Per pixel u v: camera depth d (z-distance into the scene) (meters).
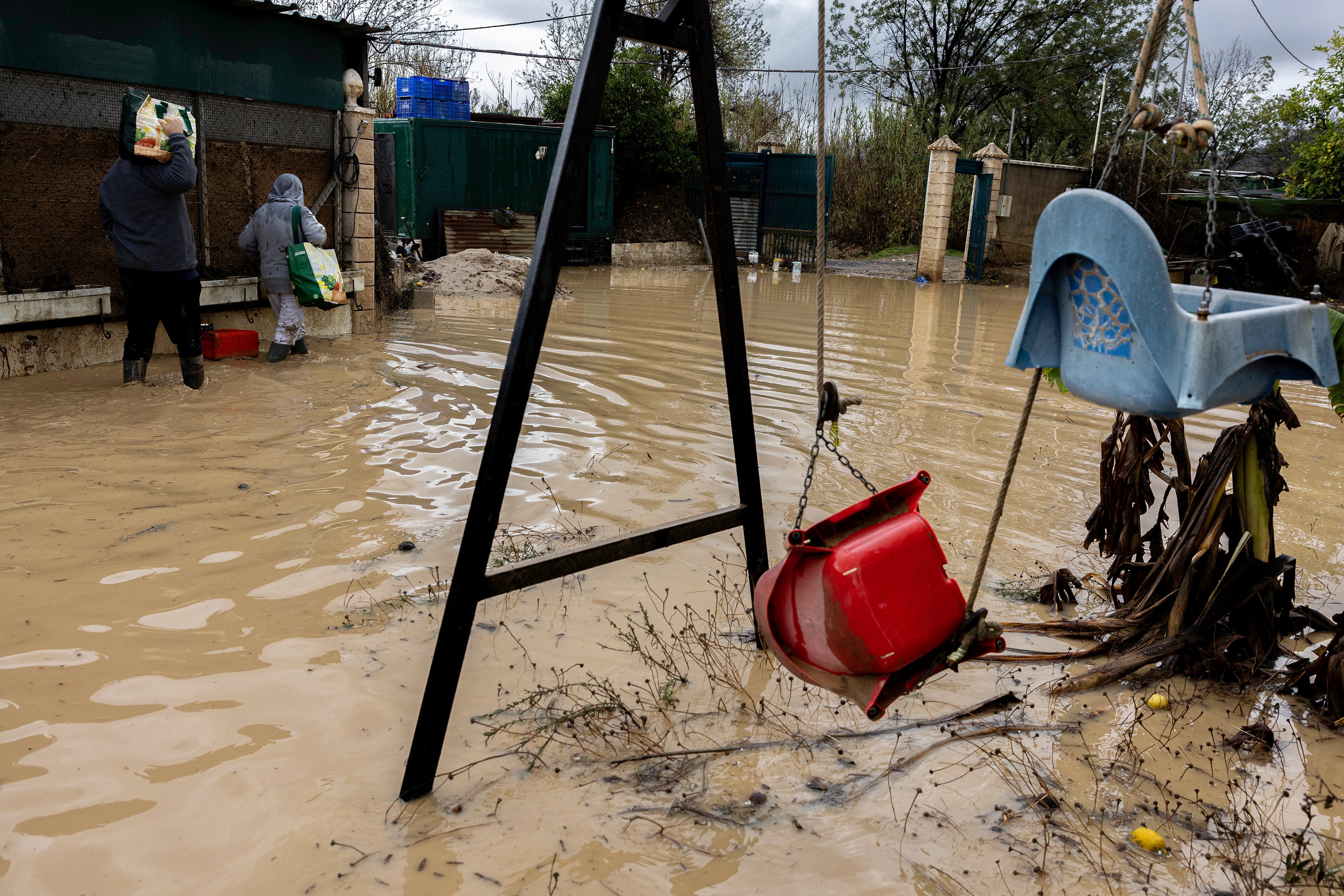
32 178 7.43
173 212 7.06
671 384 8.65
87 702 3.16
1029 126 34.62
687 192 26.08
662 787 2.88
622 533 4.86
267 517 4.84
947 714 3.41
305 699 3.25
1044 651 3.94
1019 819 2.80
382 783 2.84
